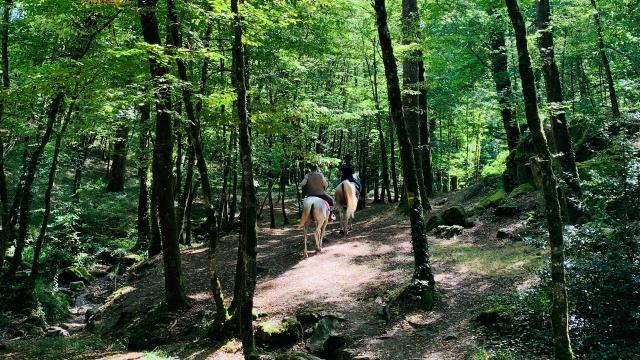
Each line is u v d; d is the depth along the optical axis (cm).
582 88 2723
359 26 2025
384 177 2514
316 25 1435
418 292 966
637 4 1495
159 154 1159
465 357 749
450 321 882
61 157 2239
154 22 1089
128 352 1018
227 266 1462
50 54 1290
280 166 2102
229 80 1466
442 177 3866
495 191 1964
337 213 2386
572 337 708
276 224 2569
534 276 957
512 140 1983
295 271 1304
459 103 2195
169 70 1065
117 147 2912
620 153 904
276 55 1418
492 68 1866
